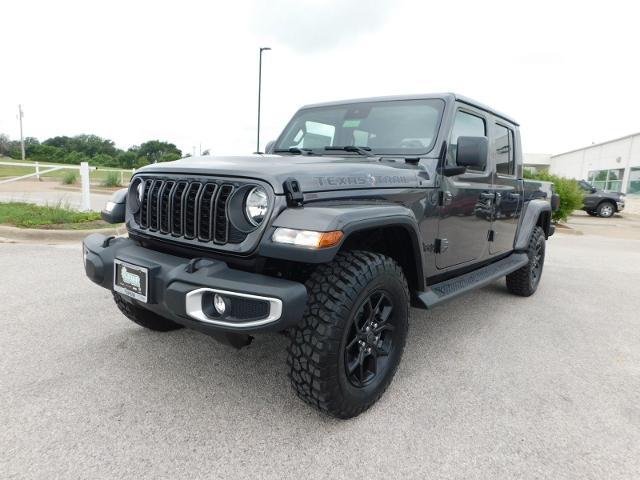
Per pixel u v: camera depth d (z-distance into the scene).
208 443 2.04
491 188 3.81
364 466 1.93
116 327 3.34
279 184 2.02
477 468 1.95
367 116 3.36
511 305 4.56
